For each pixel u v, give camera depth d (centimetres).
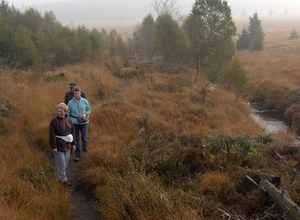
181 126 937
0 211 410
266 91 1795
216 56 1864
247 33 3734
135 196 430
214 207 434
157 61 2347
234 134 844
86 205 507
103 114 969
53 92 1209
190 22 1858
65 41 2255
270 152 663
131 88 1459
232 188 488
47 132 804
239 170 543
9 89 1278
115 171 539
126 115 948
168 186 527
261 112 1589
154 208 407
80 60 2323
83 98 723
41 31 2303
